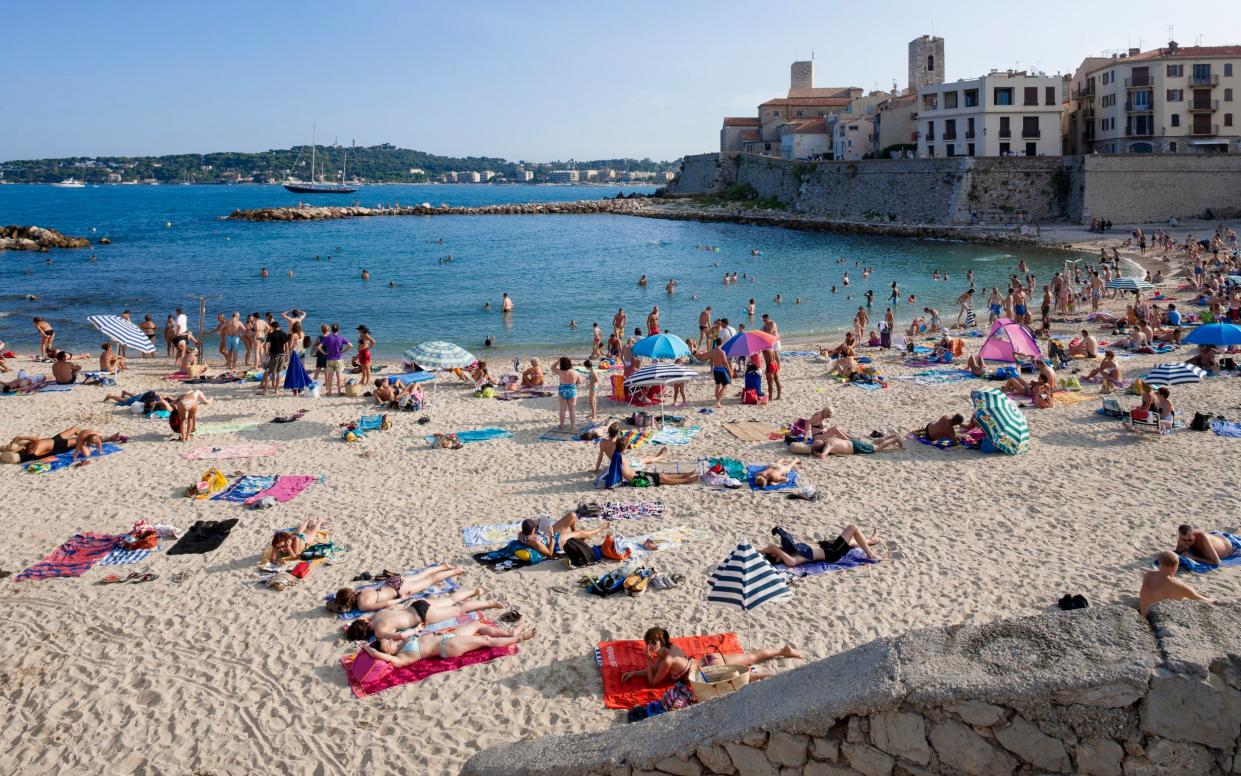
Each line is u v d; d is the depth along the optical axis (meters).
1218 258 54.78
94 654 11.46
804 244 80.38
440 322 43.56
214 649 11.54
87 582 13.45
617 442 17.44
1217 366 25.98
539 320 44.03
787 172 110.88
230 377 28.27
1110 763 4.73
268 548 14.07
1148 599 10.98
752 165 122.06
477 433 21.52
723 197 125.62
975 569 13.45
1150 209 77.44
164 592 13.09
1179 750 4.61
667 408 24.09
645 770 5.78
